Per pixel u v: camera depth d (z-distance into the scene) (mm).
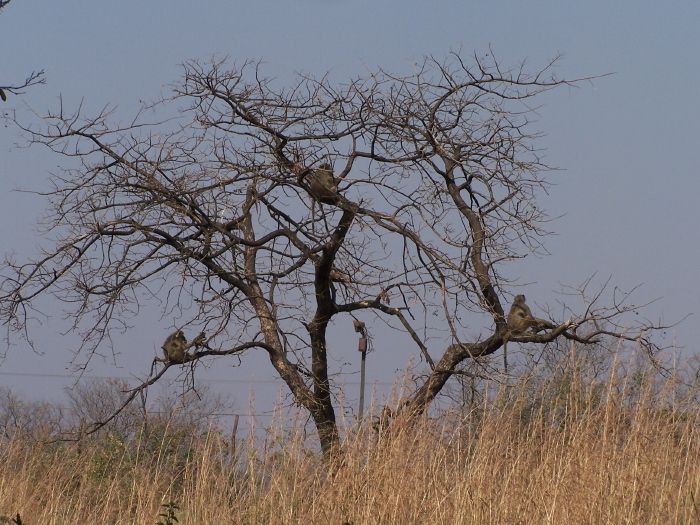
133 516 42438
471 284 48156
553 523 32719
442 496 34344
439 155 51375
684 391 36344
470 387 45469
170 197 50469
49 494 43844
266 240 52750
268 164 50938
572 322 49750
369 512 33781
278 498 36562
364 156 51781
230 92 51281
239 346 53562
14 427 48250
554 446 35719
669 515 31875
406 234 48375
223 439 39906
